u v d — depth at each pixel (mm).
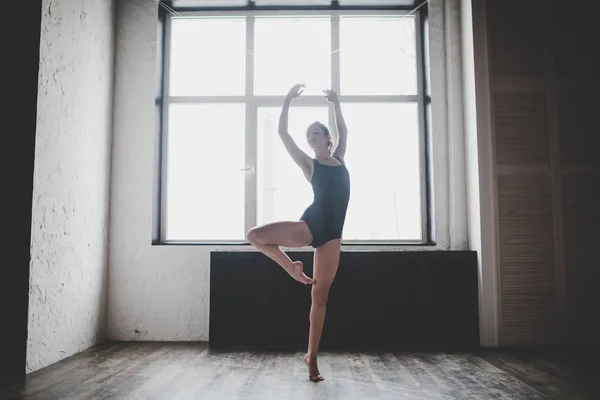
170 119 4008
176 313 3664
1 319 2590
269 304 3467
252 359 2984
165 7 4031
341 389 2281
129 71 3861
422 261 3500
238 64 4047
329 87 4023
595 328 3354
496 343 3373
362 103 3988
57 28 2928
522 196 3457
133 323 3664
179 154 3982
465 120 3758
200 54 4059
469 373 2607
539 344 3359
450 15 3881
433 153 3838
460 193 3750
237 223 3920
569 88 3529
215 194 3945
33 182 2670
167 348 3336
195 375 2564
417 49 4051
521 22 3576
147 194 3768
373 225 3918
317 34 4105
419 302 3467
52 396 2158
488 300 3404
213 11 4082
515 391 2244
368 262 3500
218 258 3506
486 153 3486
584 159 3475
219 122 3996
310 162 2506
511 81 3531
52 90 2873
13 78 2709
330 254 2441
